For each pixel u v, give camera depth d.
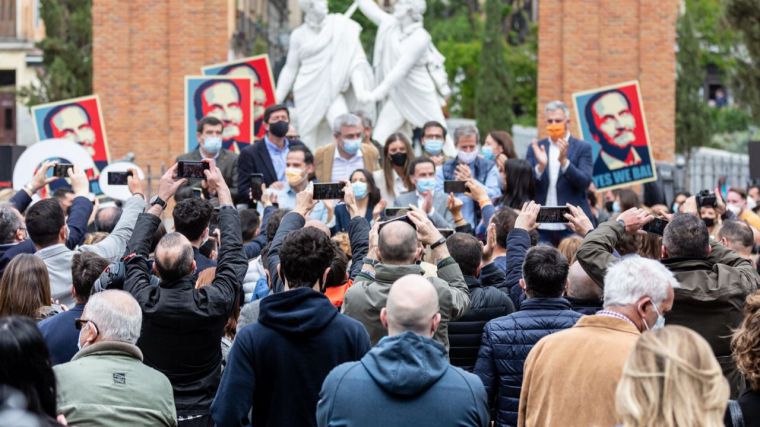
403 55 18.53
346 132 12.88
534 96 45.16
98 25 25.30
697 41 34.97
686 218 7.43
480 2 49.84
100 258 7.30
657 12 24.64
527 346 7.08
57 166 10.05
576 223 8.40
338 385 5.62
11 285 7.27
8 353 4.51
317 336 6.25
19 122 44.59
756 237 11.20
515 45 48.06
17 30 45.16
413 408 5.53
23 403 4.25
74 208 9.69
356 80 18.75
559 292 7.20
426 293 5.67
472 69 44.78
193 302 6.92
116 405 5.99
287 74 19.31
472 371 7.75
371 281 7.07
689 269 7.37
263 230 9.78
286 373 6.21
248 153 13.60
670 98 24.64
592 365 5.77
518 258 8.12
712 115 43.62
